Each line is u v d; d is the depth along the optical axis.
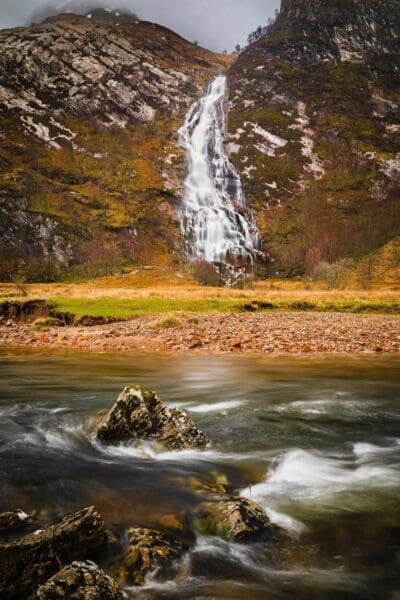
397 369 17.55
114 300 40.78
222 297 50.88
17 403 11.49
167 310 39.41
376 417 10.45
